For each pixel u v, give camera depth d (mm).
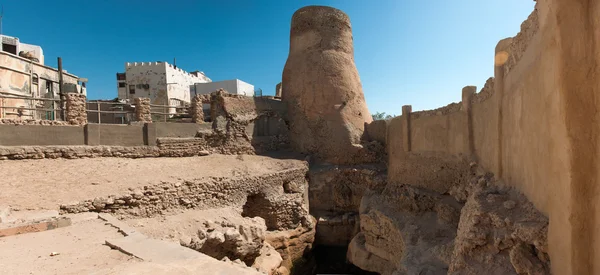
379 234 11539
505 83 6203
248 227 9656
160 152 12594
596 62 2996
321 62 17078
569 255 3131
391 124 14508
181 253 4305
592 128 3055
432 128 11398
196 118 14633
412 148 12773
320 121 16688
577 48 3127
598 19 2926
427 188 11562
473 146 9016
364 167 15359
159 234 8148
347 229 14375
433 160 11312
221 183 11102
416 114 12625
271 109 16844
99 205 8188
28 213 6812
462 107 9492
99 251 4562
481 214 5043
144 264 3871
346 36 18062
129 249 4523
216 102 15109
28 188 8188
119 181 9586
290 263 12938
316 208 15336
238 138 15281
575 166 3078
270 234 12641
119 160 11266
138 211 8945
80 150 10672
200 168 12258
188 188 10188
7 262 4125
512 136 5621
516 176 5371
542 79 3939
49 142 10336
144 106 13023
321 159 16406
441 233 9305
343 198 14992
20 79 16844
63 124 10867
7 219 6105
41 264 4051
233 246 9000
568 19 3162
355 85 17578
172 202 9742
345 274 13031
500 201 5297
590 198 3045
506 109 6086
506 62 6164
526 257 3900
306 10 17594
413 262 8148
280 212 13180
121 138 11883
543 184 4000
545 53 3740
